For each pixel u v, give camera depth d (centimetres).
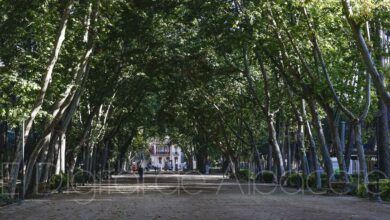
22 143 2369
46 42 2416
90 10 2459
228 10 2953
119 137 6694
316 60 2898
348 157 3353
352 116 2753
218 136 6112
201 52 3538
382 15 2308
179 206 2127
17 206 2145
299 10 2658
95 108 3738
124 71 3919
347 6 1653
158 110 5456
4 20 2473
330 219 1633
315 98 2922
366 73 2722
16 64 2345
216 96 4584
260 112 4797
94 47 2798
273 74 4216
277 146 4050
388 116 3030
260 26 2770
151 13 2925
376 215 1758
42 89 2277
